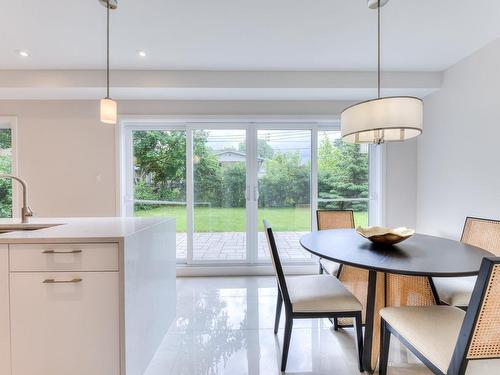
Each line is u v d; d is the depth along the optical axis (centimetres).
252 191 350
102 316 132
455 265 137
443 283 185
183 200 359
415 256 154
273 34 224
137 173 358
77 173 330
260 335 208
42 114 325
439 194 300
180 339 202
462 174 266
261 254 355
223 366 172
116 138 331
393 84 295
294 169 355
